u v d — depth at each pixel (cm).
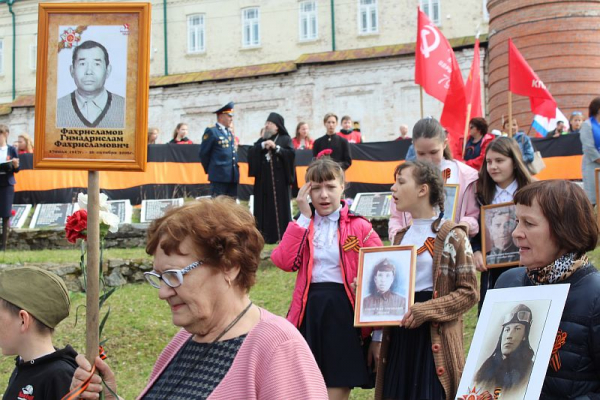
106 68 425
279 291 1035
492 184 634
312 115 3344
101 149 421
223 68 3778
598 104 1148
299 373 274
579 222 338
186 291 284
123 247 1466
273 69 3447
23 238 1529
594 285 334
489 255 614
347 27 3603
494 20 2614
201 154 1385
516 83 1413
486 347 338
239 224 291
